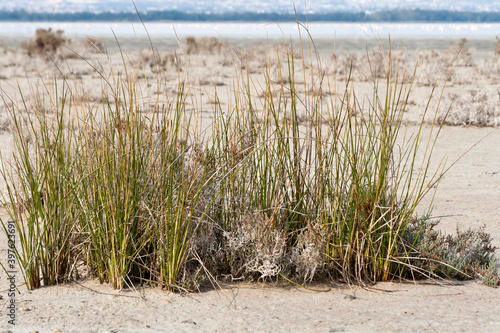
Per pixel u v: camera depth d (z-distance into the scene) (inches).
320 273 170.6
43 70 905.5
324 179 171.5
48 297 152.6
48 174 166.2
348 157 170.4
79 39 1314.0
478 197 288.5
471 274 178.9
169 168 163.8
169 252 156.3
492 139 462.3
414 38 2719.0
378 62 878.4
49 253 164.6
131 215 160.6
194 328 130.6
